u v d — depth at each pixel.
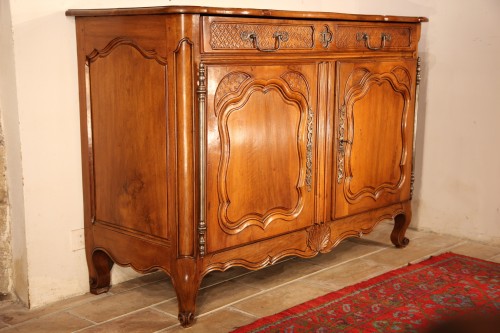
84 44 2.48
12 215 2.56
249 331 2.24
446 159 3.59
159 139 2.26
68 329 2.33
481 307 2.50
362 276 2.92
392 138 3.08
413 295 2.63
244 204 2.40
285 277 2.90
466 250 3.36
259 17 2.32
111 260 2.72
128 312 2.49
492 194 3.43
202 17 2.14
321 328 2.29
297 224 2.63
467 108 3.46
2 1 2.36
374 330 2.27
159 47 2.19
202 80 2.16
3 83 2.46
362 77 2.83
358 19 2.73
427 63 3.60
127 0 2.68
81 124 2.56
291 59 2.49
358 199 2.92
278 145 2.49
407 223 3.32
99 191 2.56
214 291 2.71
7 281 2.63
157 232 2.34
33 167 2.45
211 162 2.25
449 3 3.46
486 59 3.36
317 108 2.63
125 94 2.35
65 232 2.60
